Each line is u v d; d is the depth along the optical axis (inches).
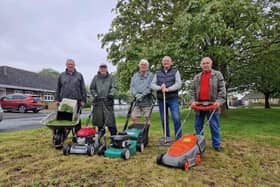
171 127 345.4
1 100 809.5
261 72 555.5
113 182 134.8
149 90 211.9
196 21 324.2
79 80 233.5
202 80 202.2
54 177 142.2
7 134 290.4
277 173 161.0
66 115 218.2
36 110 810.8
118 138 179.2
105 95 219.3
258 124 386.3
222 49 385.7
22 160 175.5
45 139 253.9
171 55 394.9
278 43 449.1
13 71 1268.5
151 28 508.7
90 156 182.7
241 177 150.6
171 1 500.7
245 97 2452.0
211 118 199.2
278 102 2048.5
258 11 388.2
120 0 512.7
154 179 139.2
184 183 135.9
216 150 203.0
